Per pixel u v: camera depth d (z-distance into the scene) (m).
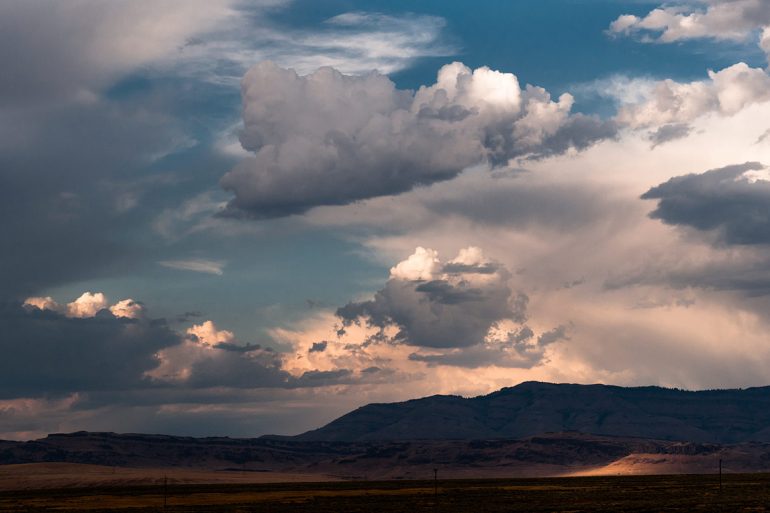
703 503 160.12
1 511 183.75
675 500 175.38
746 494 193.75
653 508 151.75
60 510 184.38
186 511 173.00
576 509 154.88
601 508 155.75
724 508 146.75
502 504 177.38
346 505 185.12
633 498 189.62
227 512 168.25
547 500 190.25
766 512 137.38
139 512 172.62
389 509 167.62
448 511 156.75
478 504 179.38
